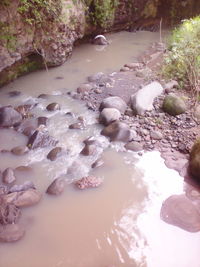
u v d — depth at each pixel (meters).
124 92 5.81
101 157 4.41
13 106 5.47
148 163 4.33
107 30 8.48
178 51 5.84
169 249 3.28
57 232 3.46
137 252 3.26
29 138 4.73
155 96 5.47
